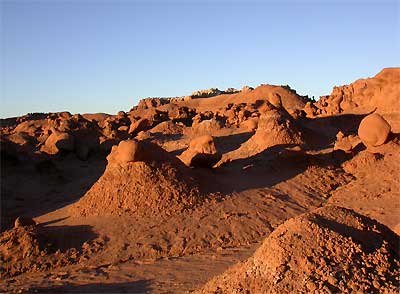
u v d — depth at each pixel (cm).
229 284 775
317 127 4100
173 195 1705
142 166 1769
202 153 2117
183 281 1139
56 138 3881
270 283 720
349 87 4403
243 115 4600
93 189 1798
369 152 2300
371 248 764
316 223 791
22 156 3347
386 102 3784
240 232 1548
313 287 682
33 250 1377
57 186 2847
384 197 1794
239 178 2131
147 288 1098
